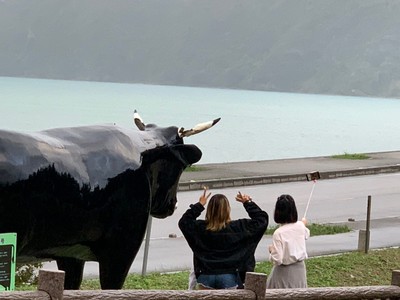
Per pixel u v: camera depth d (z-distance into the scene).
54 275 8.05
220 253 11.20
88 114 102.31
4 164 9.41
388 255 19.91
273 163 41.12
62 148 10.09
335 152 66.50
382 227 25.09
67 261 10.88
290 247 12.14
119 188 10.50
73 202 10.03
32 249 9.89
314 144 74.75
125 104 140.12
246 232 11.27
